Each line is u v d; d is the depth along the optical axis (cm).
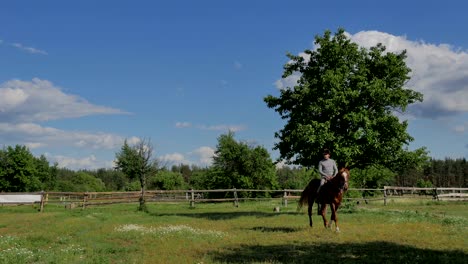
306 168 2691
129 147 3519
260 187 5641
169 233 1664
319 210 1755
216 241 1462
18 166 5922
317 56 2623
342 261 1101
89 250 1322
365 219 2134
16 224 2248
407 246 1279
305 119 2438
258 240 1459
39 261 1181
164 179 8394
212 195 5662
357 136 2331
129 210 3219
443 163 14600
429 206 3428
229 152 5506
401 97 2461
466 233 1545
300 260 1114
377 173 4791
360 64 2600
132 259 1163
